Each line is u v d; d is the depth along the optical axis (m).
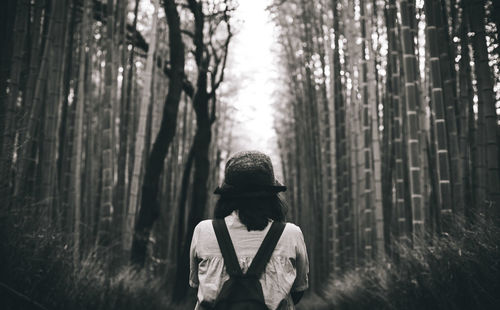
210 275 1.33
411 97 4.55
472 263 2.65
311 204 11.38
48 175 4.12
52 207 4.44
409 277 3.38
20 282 2.60
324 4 8.62
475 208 3.54
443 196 3.99
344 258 7.69
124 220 6.27
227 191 1.41
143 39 7.81
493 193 3.26
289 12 10.14
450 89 4.19
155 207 7.34
